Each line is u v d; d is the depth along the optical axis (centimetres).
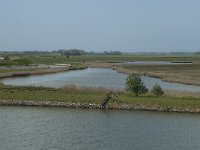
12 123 4953
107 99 6197
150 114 5612
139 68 16125
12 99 6381
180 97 6381
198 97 6406
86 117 5372
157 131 4597
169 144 4044
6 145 3931
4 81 10244
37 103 6241
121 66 17912
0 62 16400
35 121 5081
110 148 3872
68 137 4272
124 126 4850
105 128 4706
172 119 5275
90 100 6197
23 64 17650
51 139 4191
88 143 4050
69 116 5428
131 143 4066
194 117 5409
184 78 11100
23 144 3972
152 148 3891
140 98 6197
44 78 11569
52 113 5631
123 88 8019
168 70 14688
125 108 5953
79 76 12494
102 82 10069
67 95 6456
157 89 6694
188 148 3900
